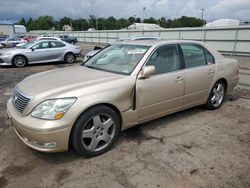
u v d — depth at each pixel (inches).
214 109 200.7
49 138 110.7
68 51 519.2
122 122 136.0
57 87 122.9
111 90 127.1
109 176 111.4
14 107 127.9
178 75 157.8
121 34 1311.5
